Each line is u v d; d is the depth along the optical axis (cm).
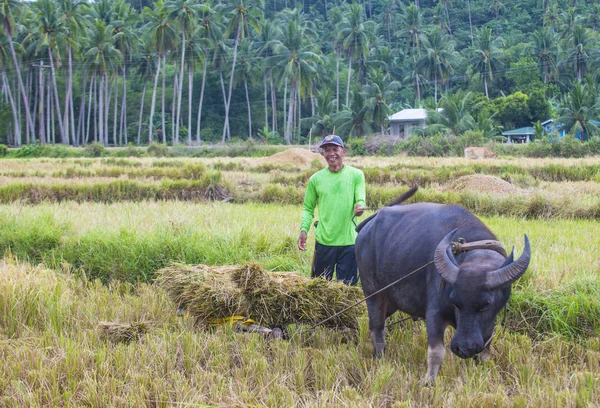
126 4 7056
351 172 631
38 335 595
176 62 6353
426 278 464
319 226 636
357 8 6775
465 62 7456
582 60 7088
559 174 2200
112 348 549
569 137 4047
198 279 605
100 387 463
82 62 6469
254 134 7856
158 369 501
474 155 3950
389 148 4653
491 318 416
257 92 8012
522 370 489
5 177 2158
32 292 649
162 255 829
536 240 973
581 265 756
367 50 6781
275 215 1266
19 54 6334
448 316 441
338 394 448
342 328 600
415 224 490
